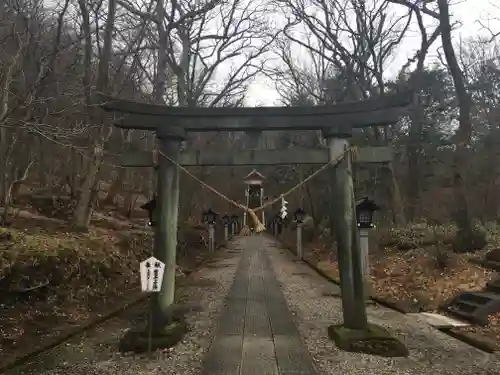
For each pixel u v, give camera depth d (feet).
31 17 38.52
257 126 24.38
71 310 29.30
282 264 67.51
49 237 36.19
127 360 20.95
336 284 46.80
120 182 80.48
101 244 41.75
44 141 57.36
